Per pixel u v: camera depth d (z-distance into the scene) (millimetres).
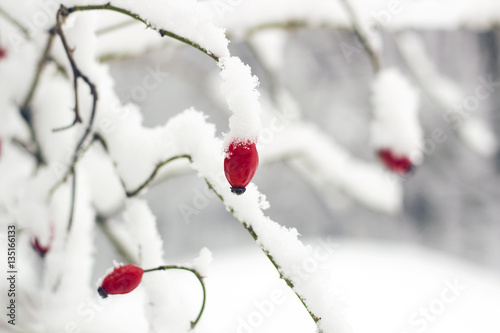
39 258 631
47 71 639
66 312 617
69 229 620
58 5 574
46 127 646
